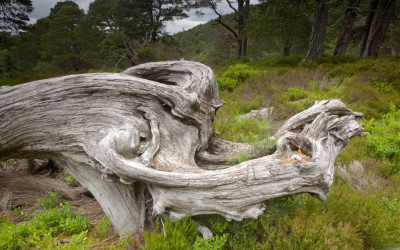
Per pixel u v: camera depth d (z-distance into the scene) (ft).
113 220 11.96
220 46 148.87
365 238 11.11
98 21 93.86
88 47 101.24
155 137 12.00
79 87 12.37
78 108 12.24
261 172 10.32
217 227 10.40
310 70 43.11
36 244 9.66
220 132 19.84
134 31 80.12
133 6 89.40
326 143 11.98
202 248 9.14
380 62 46.34
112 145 10.61
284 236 10.09
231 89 38.32
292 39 64.85
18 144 11.88
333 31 101.50
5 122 11.21
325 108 14.62
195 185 10.06
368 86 32.76
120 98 12.97
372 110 26.61
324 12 52.06
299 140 12.60
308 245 9.68
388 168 16.81
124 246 10.09
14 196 15.70
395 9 76.95
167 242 8.90
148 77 19.51
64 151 12.23
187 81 17.26
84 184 13.03
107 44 71.72
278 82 37.52
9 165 19.21
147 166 10.57
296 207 11.44
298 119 14.43
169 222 9.82
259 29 62.54
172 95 13.41
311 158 11.07
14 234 10.30
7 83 48.83
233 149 14.80
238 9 90.12
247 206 10.05
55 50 107.04
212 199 10.06
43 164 19.39
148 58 65.46
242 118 21.93
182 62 19.19
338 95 29.07
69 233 11.52
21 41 75.05
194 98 13.57
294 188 10.27
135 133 11.66
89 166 12.57
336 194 12.88
